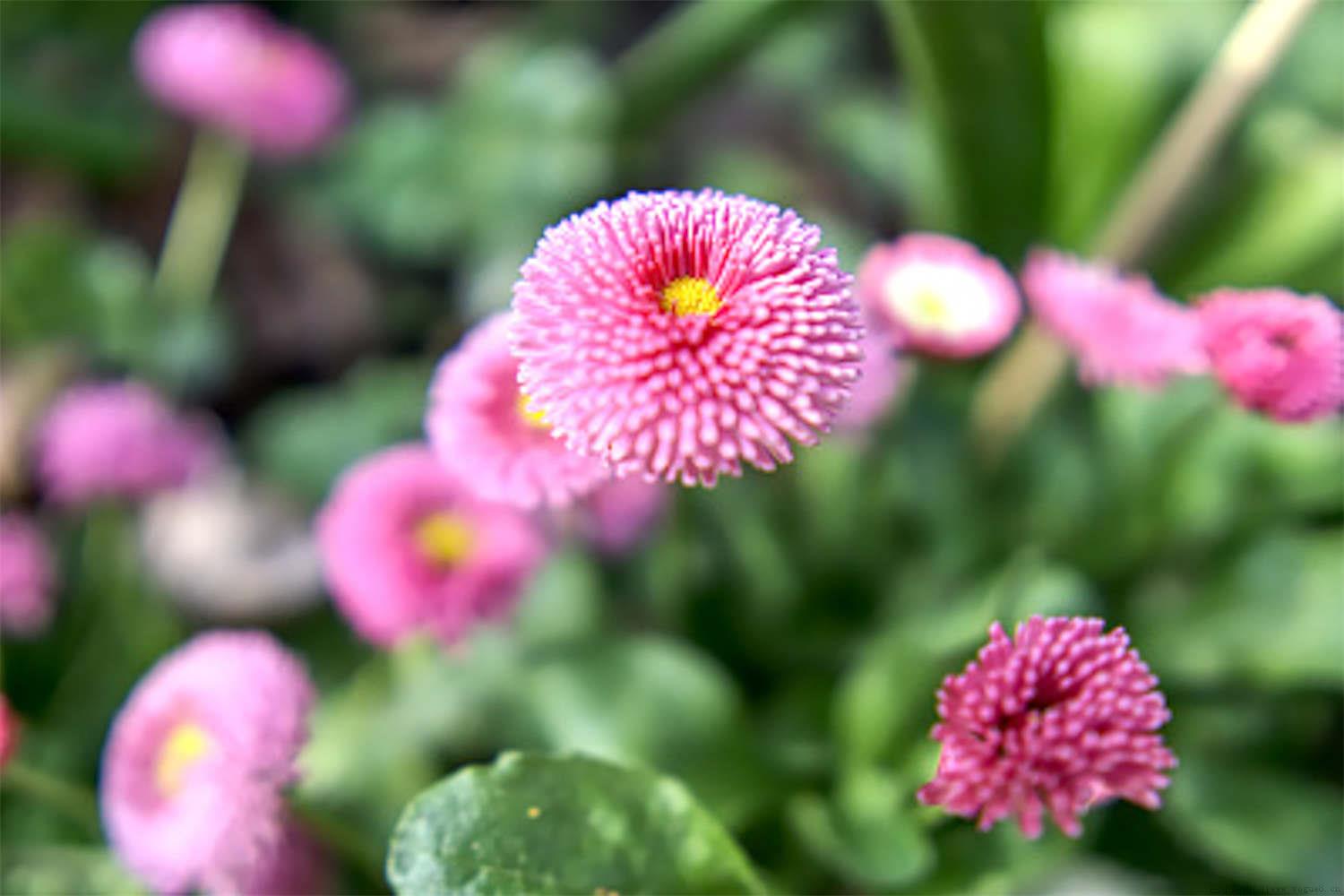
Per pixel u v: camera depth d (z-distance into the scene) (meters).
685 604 0.43
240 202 0.59
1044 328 0.40
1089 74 0.49
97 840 0.42
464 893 0.32
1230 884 0.41
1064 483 0.45
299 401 0.56
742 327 0.28
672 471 0.28
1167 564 0.43
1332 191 0.46
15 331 0.50
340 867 0.39
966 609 0.41
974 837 0.38
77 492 0.45
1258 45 0.43
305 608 0.48
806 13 0.54
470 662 0.42
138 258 0.58
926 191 0.48
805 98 0.66
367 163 0.58
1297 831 0.39
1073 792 0.28
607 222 0.29
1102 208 0.48
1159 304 0.38
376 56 0.67
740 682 0.44
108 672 0.45
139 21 0.60
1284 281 0.46
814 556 0.44
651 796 0.33
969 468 0.44
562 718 0.40
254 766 0.36
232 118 0.51
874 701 0.38
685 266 0.29
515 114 0.57
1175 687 0.41
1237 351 0.36
